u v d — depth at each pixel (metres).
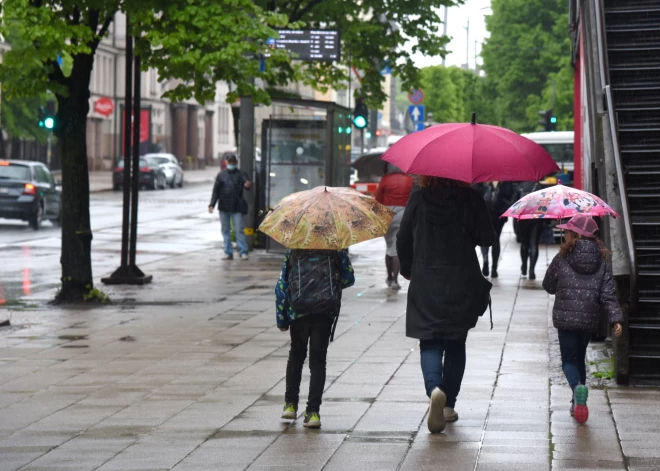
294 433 14.22
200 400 16.31
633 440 13.71
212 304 28.50
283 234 14.12
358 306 27.80
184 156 165.62
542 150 14.05
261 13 28.59
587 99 26.23
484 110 126.19
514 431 14.26
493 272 34.69
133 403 16.14
